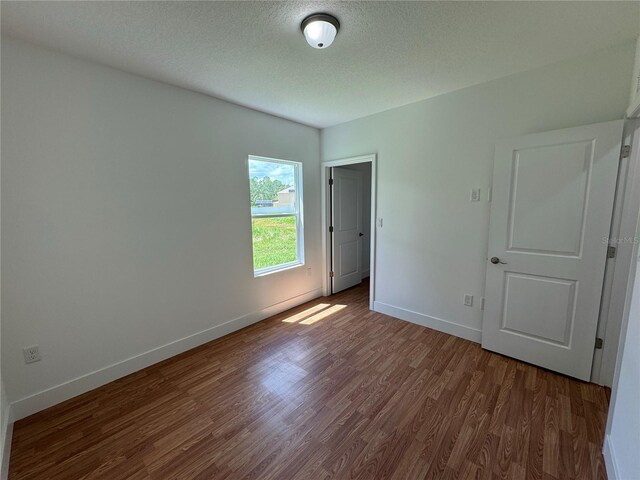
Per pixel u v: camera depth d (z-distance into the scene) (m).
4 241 1.74
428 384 2.12
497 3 1.47
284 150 3.40
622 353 1.41
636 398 1.17
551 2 1.46
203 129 2.65
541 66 2.16
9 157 1.73
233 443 1.63
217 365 2.42
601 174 1.92
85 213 2.03
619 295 1.96
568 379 2.15
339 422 1.77
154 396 2.04
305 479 1.41
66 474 1.46
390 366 2.36
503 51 1.94
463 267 2.76
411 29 1.68
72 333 2.02
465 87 2.54
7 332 1.77
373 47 1.87
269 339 2.87
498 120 2.40
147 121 2.29
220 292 2.91
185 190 2.57
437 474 1.42
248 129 3.02
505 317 2.45
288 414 1.84
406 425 1.73
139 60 1.99
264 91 2.57
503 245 2.38
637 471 1.08
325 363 2.42
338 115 3.28
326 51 1.91
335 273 4.27
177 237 2.54
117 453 1.58
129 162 2.21
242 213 3.04
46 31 1.65
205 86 2.45
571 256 2.08
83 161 2.00
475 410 1.84
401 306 3.30
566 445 1.57
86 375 2.10
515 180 2.28
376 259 3.48
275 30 1.67
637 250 1.34
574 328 2.12
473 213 2.63
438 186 2.83
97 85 2.03
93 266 2.09
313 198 3.86
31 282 1.84
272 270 3.48
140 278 2.34
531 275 2.28
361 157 3.43
